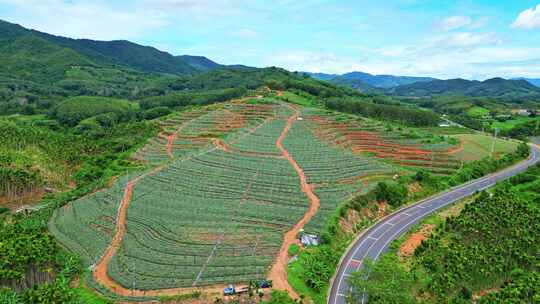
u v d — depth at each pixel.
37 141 183.25
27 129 198.75
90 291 78.31
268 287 76.19
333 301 74.81
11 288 77.81
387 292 67.00
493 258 87.88
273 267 83.12
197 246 91.44
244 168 139.12
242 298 73.31
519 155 189.88
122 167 170.62
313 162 146.25
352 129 198.62
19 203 145.38
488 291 83.75
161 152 183.62
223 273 80.62
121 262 86.31
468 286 82.44
